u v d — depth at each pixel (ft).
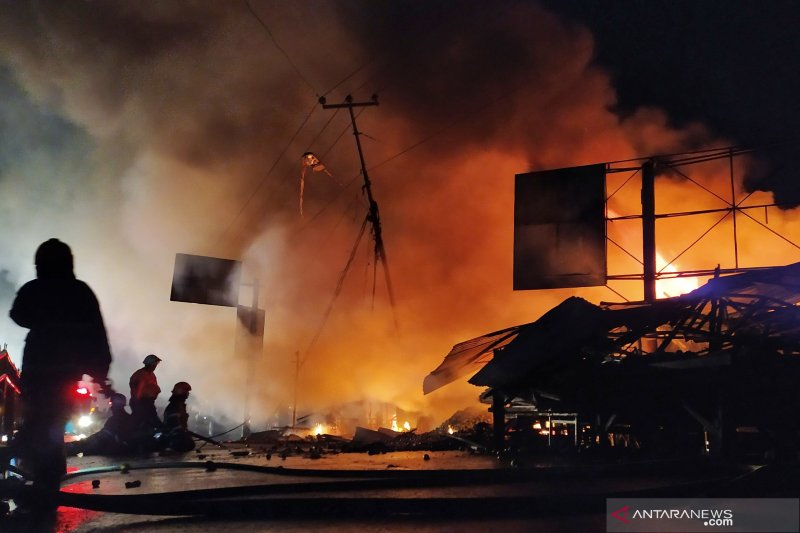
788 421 22.43
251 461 28.32
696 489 16.62
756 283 29.14
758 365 22.44
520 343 28.96
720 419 22.11
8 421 38.29
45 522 16.85
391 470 20.99
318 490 19.21
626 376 25.00
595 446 26.81
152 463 29.71
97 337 20.40
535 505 16.26
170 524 16.17
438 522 15.43
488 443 31.89
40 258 20.47
